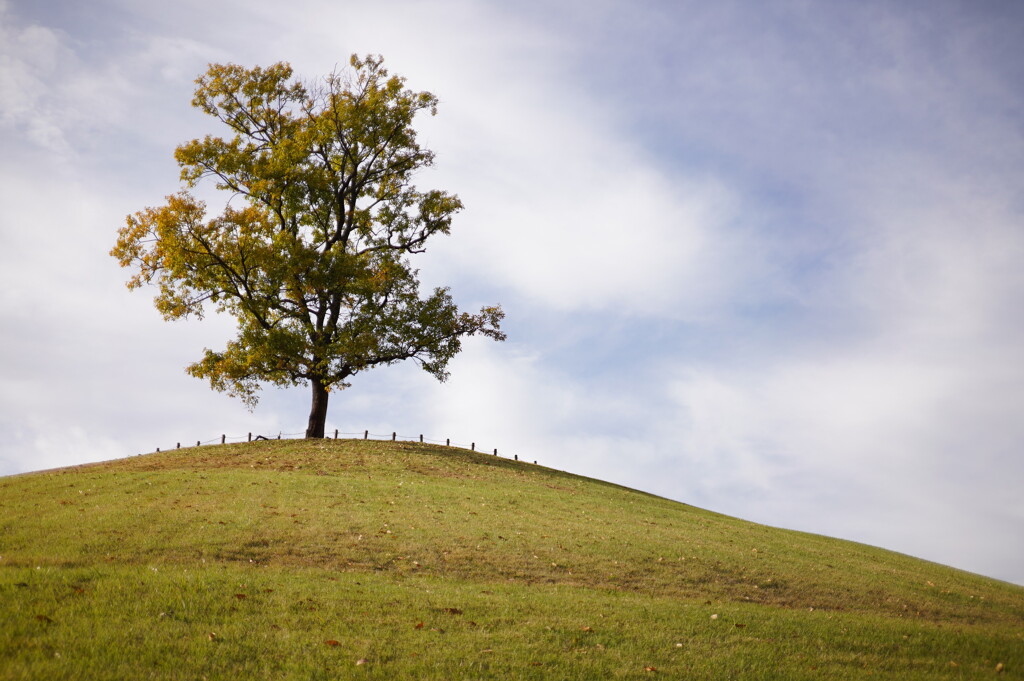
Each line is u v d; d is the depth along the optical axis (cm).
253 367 3344
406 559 1739
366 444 3434
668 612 1509
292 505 2097
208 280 3347
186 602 1259
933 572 2436
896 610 1836
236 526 1822
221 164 3509
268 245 3297
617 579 1798
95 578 1347
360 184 3850
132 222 3234
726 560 2055
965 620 1834
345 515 2033
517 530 2089
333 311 3678
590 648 1257
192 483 2325
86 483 2323
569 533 2133
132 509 1942
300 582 1448
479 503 2394
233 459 2975
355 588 1448
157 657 1051
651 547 2086
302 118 3756
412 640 1206
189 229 3161
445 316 3672
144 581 1345
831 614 1667
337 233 3803
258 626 1198
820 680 1234
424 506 2253
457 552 1825
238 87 3681
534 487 2902
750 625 1480
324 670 1074
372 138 3716
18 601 1184
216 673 1033
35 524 1786
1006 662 1434
